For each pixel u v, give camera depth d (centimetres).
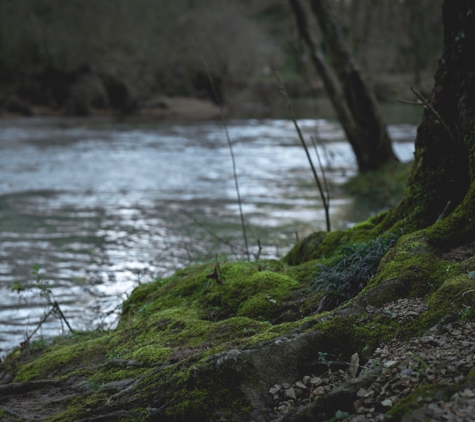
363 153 1639
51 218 1224
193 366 368
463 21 506
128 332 503
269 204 1361
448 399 282
